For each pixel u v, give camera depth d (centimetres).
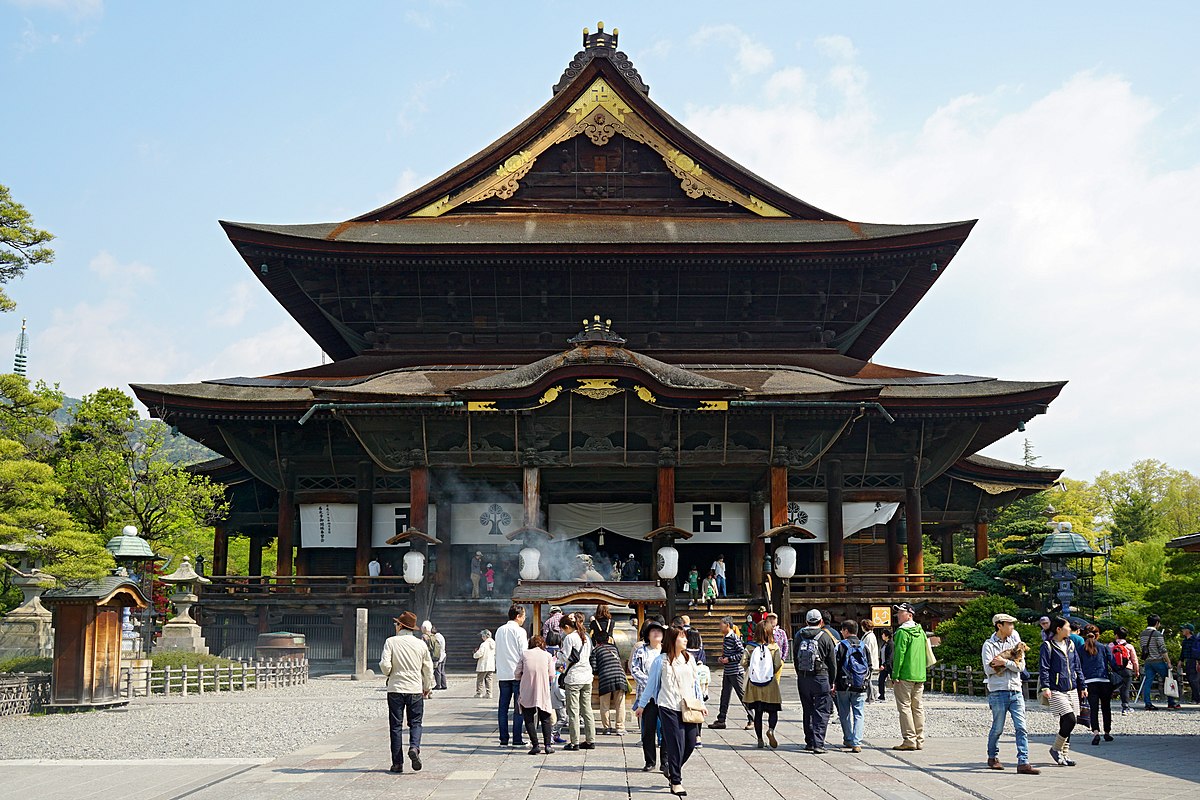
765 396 5181
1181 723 2825
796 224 6862
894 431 5944
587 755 2084
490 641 3500
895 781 1783
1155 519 11856
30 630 3934
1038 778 1831
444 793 1645
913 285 6750
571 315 6519
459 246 6116
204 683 3803
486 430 5325
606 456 5294
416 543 5100
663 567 4903
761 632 2272
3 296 4388
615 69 6962
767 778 1812
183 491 5944
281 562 5831
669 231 6619
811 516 5872
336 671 5019
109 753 2178
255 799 1600
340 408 5197
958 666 3806
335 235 6397
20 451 3641
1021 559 4706
